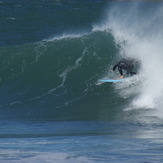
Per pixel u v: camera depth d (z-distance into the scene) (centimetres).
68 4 17738
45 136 2848
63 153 1889
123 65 5447
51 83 5766
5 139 2706
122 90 5288
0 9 15788
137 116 4228
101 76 5806
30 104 5150
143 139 2450
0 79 6003
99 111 4622
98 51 6353
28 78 5962
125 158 1695
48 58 6319
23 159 1697
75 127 3494
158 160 1631
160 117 4097
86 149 2044
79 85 5612
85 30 12388
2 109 4988
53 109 4875
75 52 6372
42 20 13875
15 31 12000
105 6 17450
